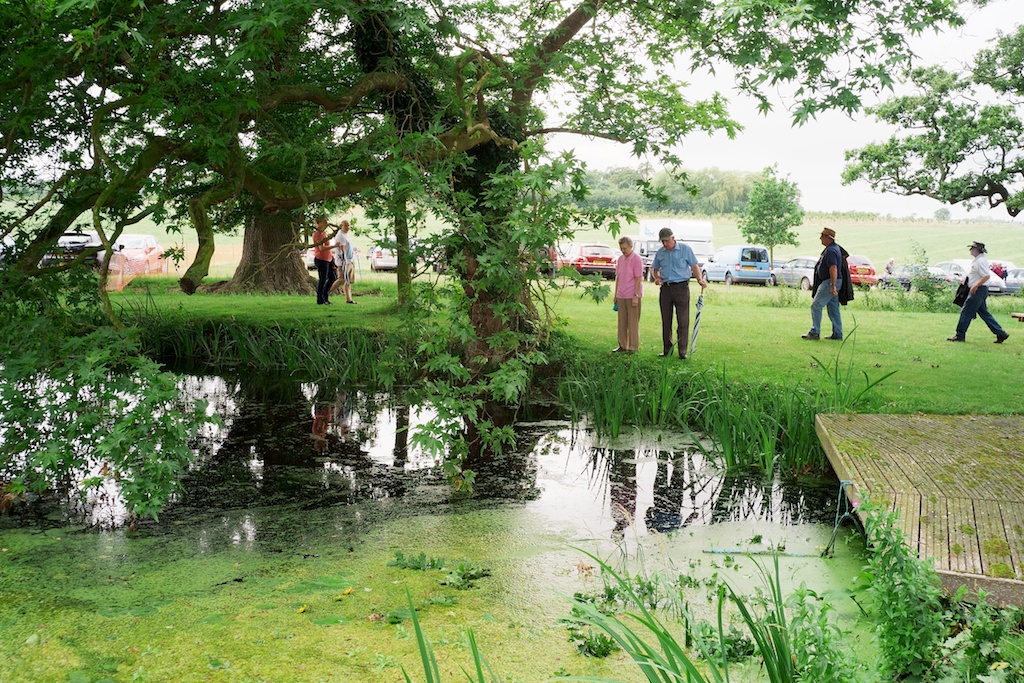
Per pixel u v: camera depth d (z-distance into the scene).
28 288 7.16
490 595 4.85
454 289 7.25
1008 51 27.39
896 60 6.40
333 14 7.71
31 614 4.58
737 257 34.53
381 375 7.92
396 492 7.09
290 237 22.30
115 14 6.71
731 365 11.16
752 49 6.75
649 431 9.10
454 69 9.44
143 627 4.39
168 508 6.59
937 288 23.03
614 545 5.80
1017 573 4.08
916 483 5.43
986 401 8.80
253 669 3.87
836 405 8.31
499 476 7.58
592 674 3.76
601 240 41.69
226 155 7.43
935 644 3.42
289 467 7.82
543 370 11.25
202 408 6.34
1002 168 28.22
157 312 15.38
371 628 4.38
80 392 6.59
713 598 4.70
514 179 6.37
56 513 6.41
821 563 5.35
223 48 7.50
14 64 6.95
